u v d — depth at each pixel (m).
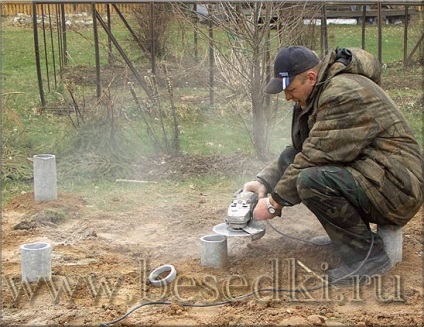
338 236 4.97
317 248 5.60
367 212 4.94
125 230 6.54
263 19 8.88
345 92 4.70
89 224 6.68
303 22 10.10
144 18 15.88
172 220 6.84
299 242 5.79
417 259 5.41
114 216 6.97
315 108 4.91
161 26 15.70
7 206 7.28
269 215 5.07
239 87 10.54
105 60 17.78
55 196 7.41
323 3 10.64
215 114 11.92
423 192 4.99
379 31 12.30
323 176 4.77
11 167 8.72
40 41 21.45
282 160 5.48
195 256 5.73
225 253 5.35
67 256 5.71
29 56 19.55
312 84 4.91
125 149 9.15
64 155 9.02
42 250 5.11
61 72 14.31
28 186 8.26
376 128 4.74
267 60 8.80
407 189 4.84
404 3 12.50
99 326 4.43
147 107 10.54
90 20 22.77
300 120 5.16
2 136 9.84
